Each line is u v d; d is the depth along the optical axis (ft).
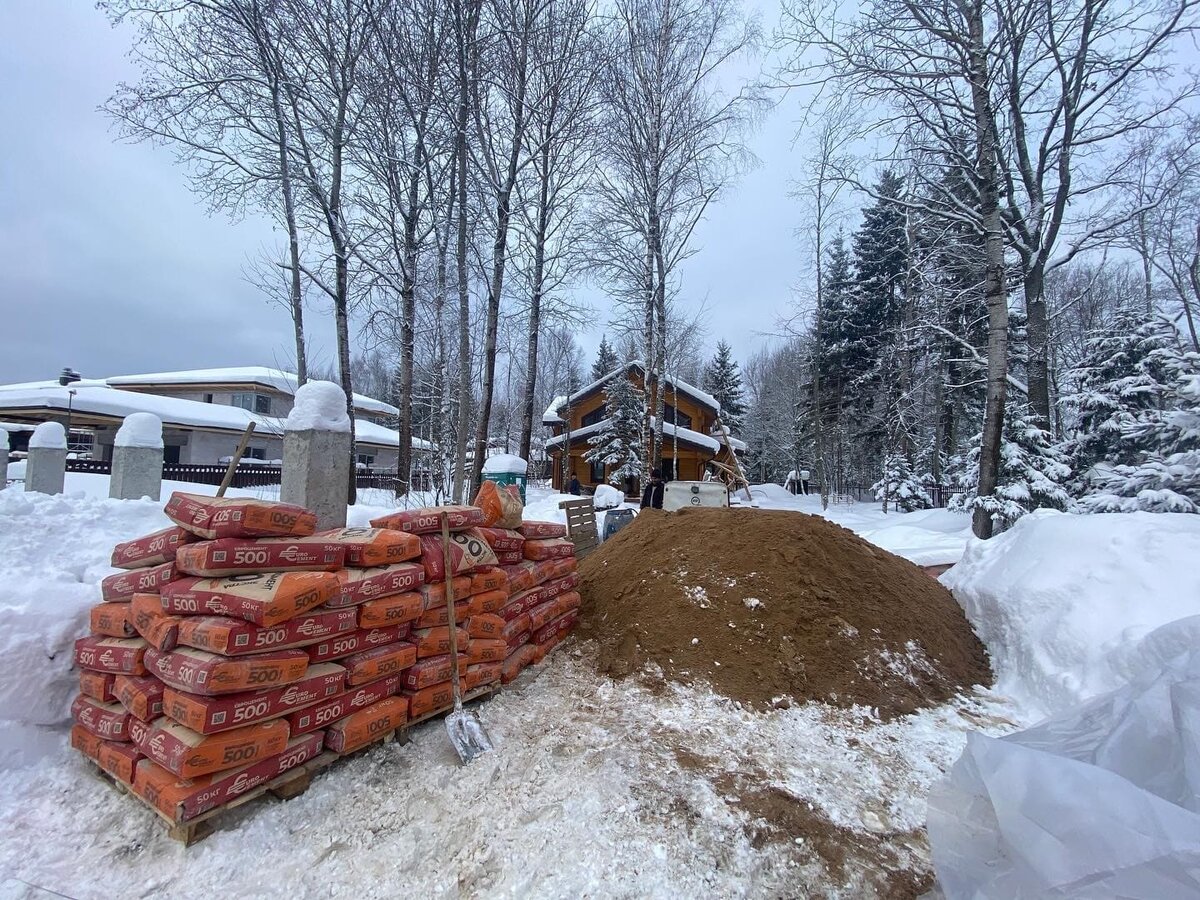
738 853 7.46
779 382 141.59
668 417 94.58
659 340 56.65
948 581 18.12
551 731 10.61
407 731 10.34
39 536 14.11
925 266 43.65
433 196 43.04
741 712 11.35
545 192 50.03
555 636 15.05
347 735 9.03
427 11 36.42
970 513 39.58
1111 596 12.31
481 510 12.91
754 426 152.35
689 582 15.17
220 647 7.56
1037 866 4.96
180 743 7.40
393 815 8.25
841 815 8.33
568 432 90.79
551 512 44.19
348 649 9.34
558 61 42.80
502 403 125.39
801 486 101.91
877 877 7.13
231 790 7.68
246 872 7.19
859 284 88.22
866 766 9.72
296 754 8.52
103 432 78.02
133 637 9.11
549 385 139.74
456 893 6.83
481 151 42.55
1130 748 5.75
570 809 8.25
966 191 39.96
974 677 13.78
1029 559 15.07
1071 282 73.77
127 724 8.38
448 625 10.94
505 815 8.19
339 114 39.50
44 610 10.07
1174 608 11.20
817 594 14.14
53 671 9.78
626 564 17.56
